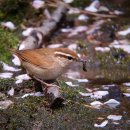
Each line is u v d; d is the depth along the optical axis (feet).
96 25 55.77
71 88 38.93
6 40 47.37
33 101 35.40
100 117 34.06
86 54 50.19
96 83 42.14
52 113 33.99
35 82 37.14
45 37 51.16
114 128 32.42
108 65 48.91
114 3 60.95
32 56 35.65
